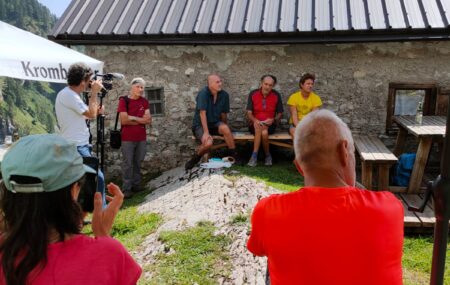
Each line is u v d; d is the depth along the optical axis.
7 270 1.35
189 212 5.23
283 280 1.67
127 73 7.68
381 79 7.34
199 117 7.21
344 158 1.70
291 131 7.00
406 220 4.82
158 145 7.91
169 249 4.38
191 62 7.60
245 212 4.96
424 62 7.21
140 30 7.23
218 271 3.93
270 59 7.49
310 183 1.72
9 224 1.42
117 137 6.44
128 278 1.49
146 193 6.86
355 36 6.84
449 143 1.57
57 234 1.44
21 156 1.41
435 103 7.32
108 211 1.91
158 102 7.83
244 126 7.71
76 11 7.76
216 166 6.73
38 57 4.47
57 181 1.42
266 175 6.43
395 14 6.99
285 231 1.63
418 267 4.20
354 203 1.62
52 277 1.36
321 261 1.58
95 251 1.44
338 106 7.50
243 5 7.67
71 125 4.96
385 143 7.52
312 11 7.29
